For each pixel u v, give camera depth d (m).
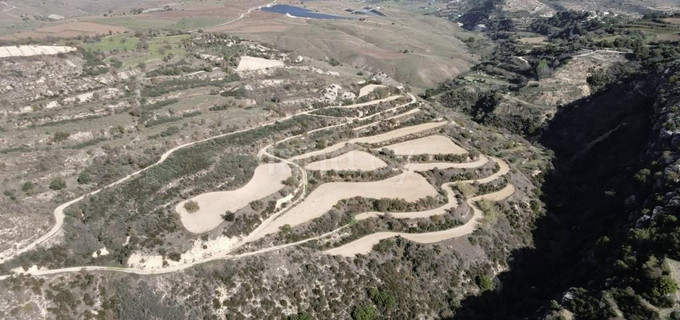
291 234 77.19
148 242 70.12
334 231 80.75
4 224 67.31
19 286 60.97
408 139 113.56
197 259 70.50
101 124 93.88
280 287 70.00
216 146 96.38
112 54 119.12
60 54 107.75
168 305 64.38
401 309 72.50
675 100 103.25
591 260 75.25
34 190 74.50
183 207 79.06
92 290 63.91
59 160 81.88
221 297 66.75
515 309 73.69
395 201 88.06
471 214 91.06
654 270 60.44
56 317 60.12
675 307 57.66
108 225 72.06
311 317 68.38
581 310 61.34
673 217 67.38
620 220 81.94
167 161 87.75
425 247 80.88
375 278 75.12
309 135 108.31
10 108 91.81
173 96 110.31
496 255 84.62
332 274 73.56
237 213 77.75
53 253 65.56
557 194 107.88
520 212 96.56
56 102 97.25
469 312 75.38
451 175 100.69
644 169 86.56
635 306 58.38
